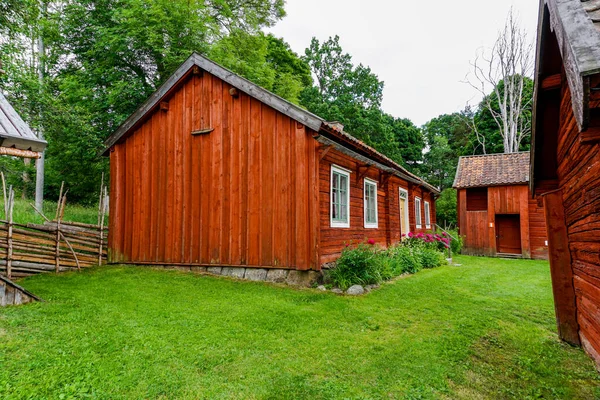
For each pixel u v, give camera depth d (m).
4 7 8.45
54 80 12.93
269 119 7.15
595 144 2.65
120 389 2.77
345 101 30.28
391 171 9.94
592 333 3.46
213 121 7.80
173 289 6.06
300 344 3.82
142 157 8.59
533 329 4.58
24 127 3.82
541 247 12.95
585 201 3.23
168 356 3.40
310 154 6.69
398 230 11.90
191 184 7.92
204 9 13.86
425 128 43.75
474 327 4.54
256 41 16.88
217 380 2.98
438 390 2.94
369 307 5.30
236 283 6.65
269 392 2.81
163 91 8.20
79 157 12.62
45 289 5.71
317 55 34.12
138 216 8.48
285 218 6.83
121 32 12.23
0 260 6.53
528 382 3.15
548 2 2.45
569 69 1.95
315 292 6.12
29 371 2.94
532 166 4.22
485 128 28.39
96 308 4.80
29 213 10.29
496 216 14.57
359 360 3.45
